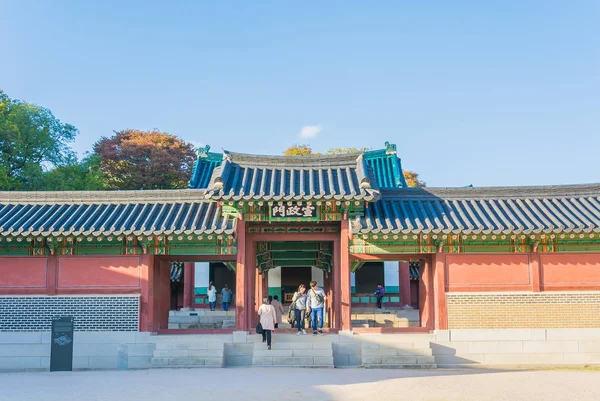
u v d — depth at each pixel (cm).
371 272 4053
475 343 2225
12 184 4300
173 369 2061
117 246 2261
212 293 3762
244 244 2272
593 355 2225
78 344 2216
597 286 2255
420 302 2584
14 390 1505
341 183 2261
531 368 2180
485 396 1360
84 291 2245
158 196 2400
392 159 4328
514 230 2141
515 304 2253
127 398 1339
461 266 2270
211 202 2370
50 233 2122
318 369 2016
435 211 2323
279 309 2484
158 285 2386
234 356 2216
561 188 2423
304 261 3438
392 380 1623
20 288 2245
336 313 2328
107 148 6881
